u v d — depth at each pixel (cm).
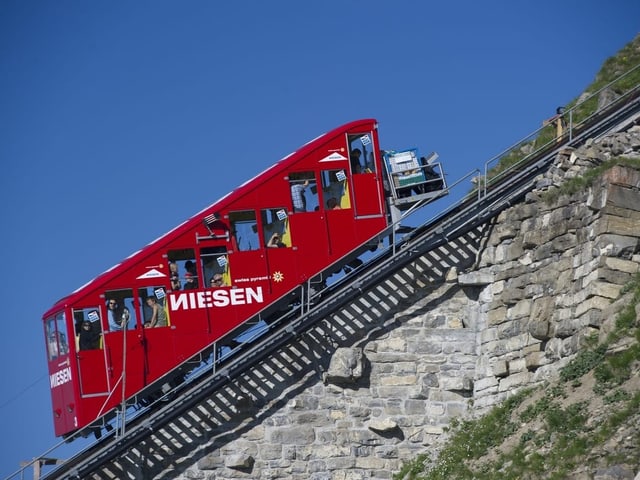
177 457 3591
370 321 3681
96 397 3603
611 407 2788
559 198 3462
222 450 3600
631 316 3022
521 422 3089
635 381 2827
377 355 3659
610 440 2659
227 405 3622
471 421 3497
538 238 3497
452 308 3675
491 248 3653
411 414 3612
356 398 3634
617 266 3219
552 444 2836
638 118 3691
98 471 3572
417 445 3594
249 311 3681
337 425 3619
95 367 3612
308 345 3662
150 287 3662
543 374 3372
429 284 3691
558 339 3316
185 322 3659
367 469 3588
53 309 3694
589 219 3341
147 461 3588
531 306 3472
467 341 3647
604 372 2923
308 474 3591
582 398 2914
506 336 3528
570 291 3331
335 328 3675
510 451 2969
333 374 3619
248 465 3591
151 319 3650
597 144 3569
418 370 3644
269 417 3622
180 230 3697
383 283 3697
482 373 3581
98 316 3641
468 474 3034
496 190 3694
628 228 3250
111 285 3653
